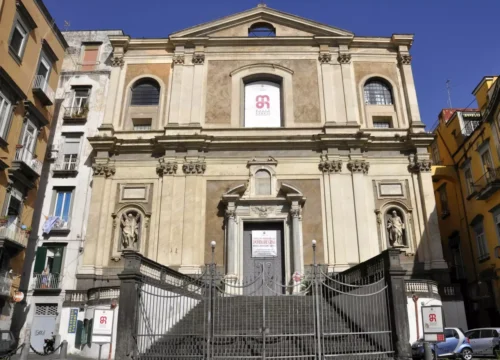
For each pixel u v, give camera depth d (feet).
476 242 79.25
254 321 46.60
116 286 58.80
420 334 57.36
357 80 84.58
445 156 94.07
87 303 62.80
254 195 75.20
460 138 86.74
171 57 86.28
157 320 44.34
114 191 76.07
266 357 35.73
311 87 83.56
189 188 75.00
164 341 41.04
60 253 73.00
